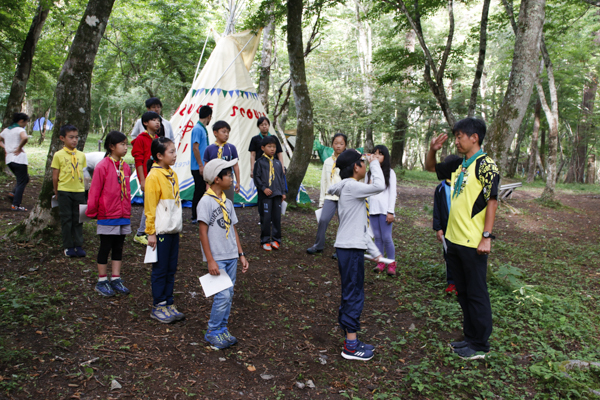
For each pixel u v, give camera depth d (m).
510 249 7.72
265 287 4.96
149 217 3.71
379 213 5.59
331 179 6.29
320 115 25.81
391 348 3.79
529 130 31.55
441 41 21.69
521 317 4.46
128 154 21.92
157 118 5.36
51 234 5.39
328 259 6.25
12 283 4.21
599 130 28.09
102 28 5.44
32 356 3.10
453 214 3.61
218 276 3.50
